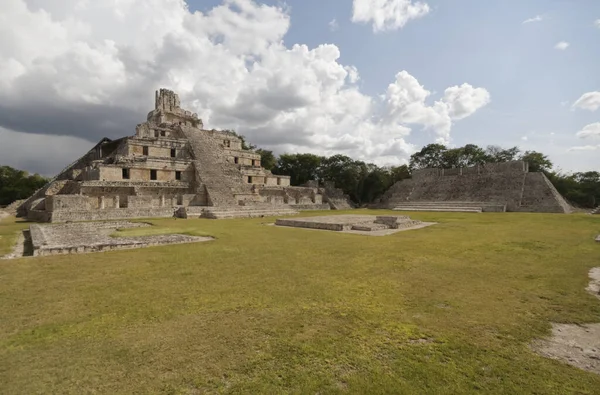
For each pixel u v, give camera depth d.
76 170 39.97
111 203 32.78
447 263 10.52
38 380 4.07
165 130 48.28
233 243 14.60
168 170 39.50
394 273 9.23
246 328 5.55
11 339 5.16
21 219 29.34
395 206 56.78
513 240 15.43
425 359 4.58
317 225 21.66
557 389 3.91
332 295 7.28
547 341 5.17
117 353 4.72
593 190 55.69
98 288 7.78
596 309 6.49
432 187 58.28
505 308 6.54
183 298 7.05
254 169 50.66
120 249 13.02
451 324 5.76
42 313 6.21
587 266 10.11
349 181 70.62
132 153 40.25
